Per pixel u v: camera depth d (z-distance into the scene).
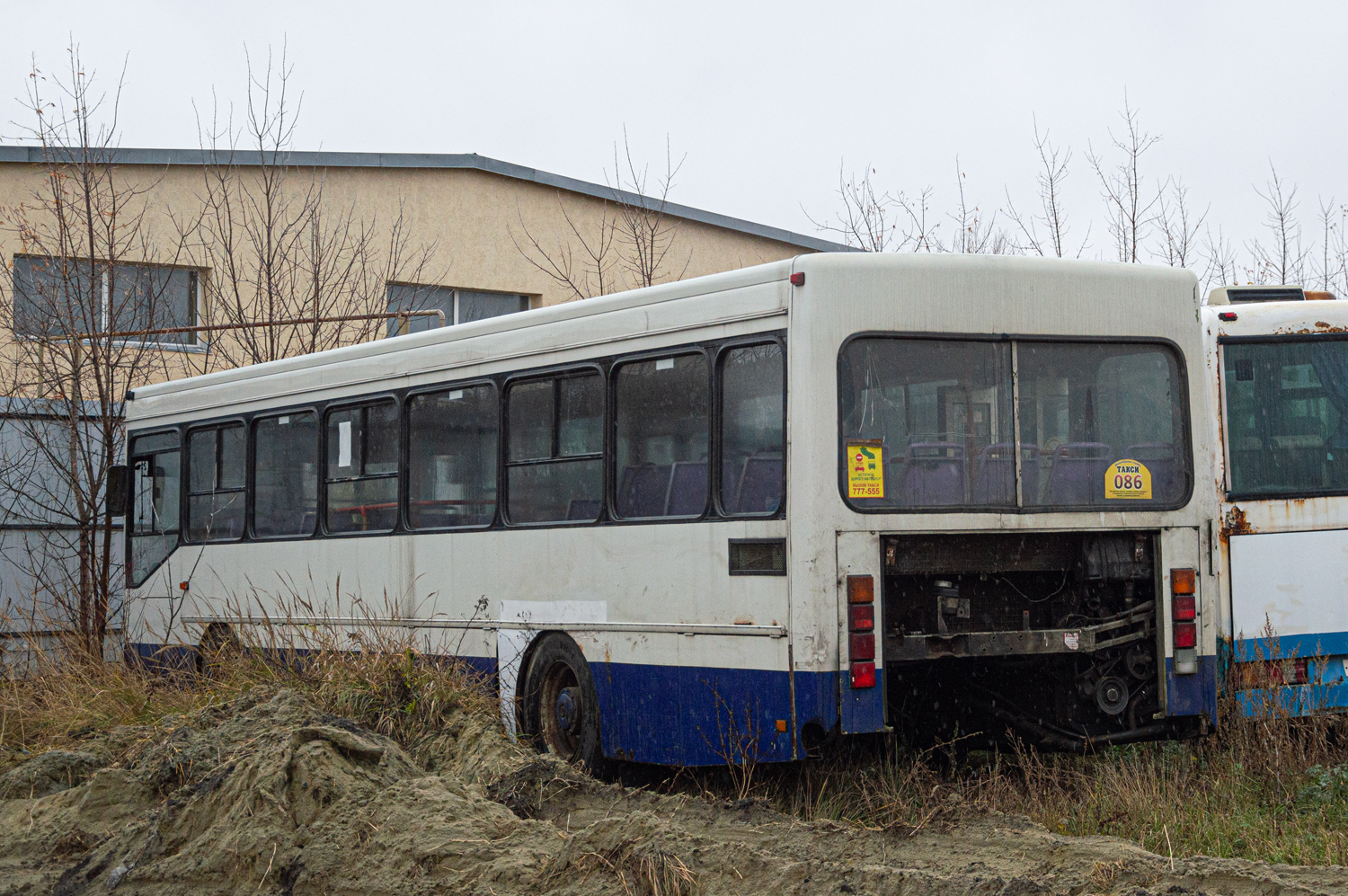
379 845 6.41
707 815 6.73
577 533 8.87
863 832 6.09
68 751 8.65
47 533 15.05
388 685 8.95
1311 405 9.83
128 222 18.05
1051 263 7.96
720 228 24.88
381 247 21.61
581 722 8.77
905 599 7.79
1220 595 9.42
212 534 12.81
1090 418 7.96
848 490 7.43
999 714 8.34
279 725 7.89
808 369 7.46
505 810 6.86
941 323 7.71
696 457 8.10
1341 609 9.63
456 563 9.91
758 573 7.61
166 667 11.45
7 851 7.34
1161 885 5.00
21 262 17.56
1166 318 8.18
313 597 11.37
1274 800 7.59
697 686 7.93
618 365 8.69
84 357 15.45
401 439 10.53
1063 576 8.12
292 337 18.44
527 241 23.44
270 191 18.09
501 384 9.64
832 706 7.27
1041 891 5.01
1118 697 7.97
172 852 6.81
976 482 7.68
